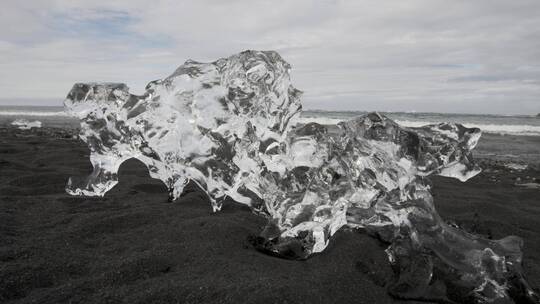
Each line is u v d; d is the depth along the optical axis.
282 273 1.84
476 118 26.27
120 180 3.88
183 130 2.38
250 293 1.60
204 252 2.02
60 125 14.69
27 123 14.95
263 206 2.67
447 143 2.10
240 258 1.99
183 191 3.37
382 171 2.10
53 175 3.75
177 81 2.34
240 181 2.43
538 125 20.50
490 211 3.29
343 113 28.09
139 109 2.54
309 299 1.61
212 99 2.31
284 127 2.44
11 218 2.45
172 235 2.25
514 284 1.79
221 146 2.36
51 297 1.57
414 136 2.00
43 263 1.82
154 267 1.85
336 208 2.13
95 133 2.81
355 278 1.86
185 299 1.58
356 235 2.31
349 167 2.16
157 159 2.72
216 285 1.67
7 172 3.92
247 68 2.26
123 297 1.59
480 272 1.83
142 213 2.61
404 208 2.11
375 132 2.01
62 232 2.23
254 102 2.32
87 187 3.03
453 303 1.75
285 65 2.40
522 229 2.89
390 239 2.21
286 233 2.09
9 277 1.67
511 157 8.83
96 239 2.21
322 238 2.07
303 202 2.14
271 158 2.38
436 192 4.21
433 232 2.02
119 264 1.84
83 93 2.67
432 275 1.88
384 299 1.75
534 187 4.89
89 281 1.70
